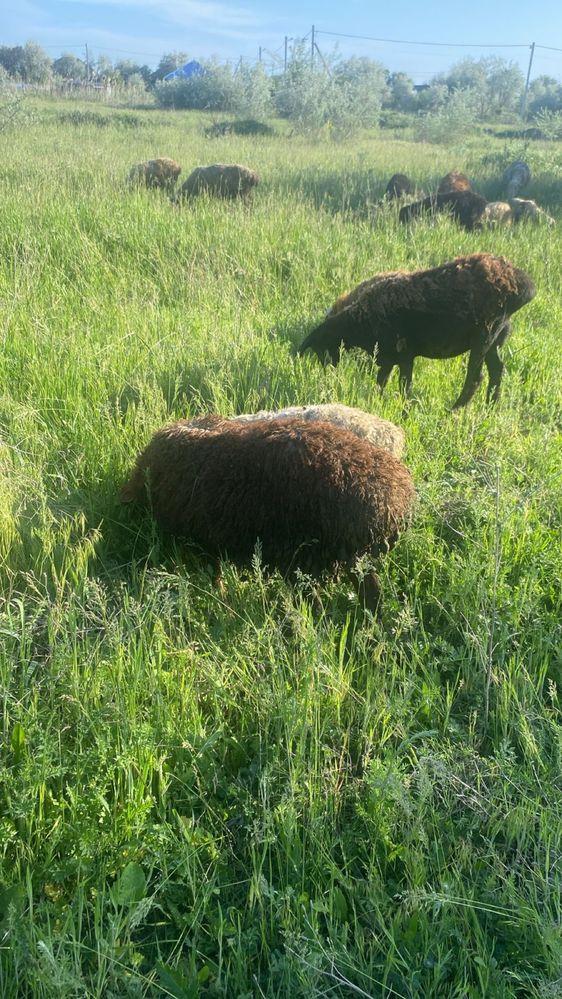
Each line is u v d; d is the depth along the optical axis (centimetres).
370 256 956
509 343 736
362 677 354
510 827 277
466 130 3136
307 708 309
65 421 515
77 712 312
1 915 244
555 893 250
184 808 289
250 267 881
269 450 366
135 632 362
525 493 459
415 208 1272
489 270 584
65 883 260
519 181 1739
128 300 775
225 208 1181
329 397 561
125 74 8700
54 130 2211
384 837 271
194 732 306
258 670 351
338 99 3003
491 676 333
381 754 317
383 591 402
